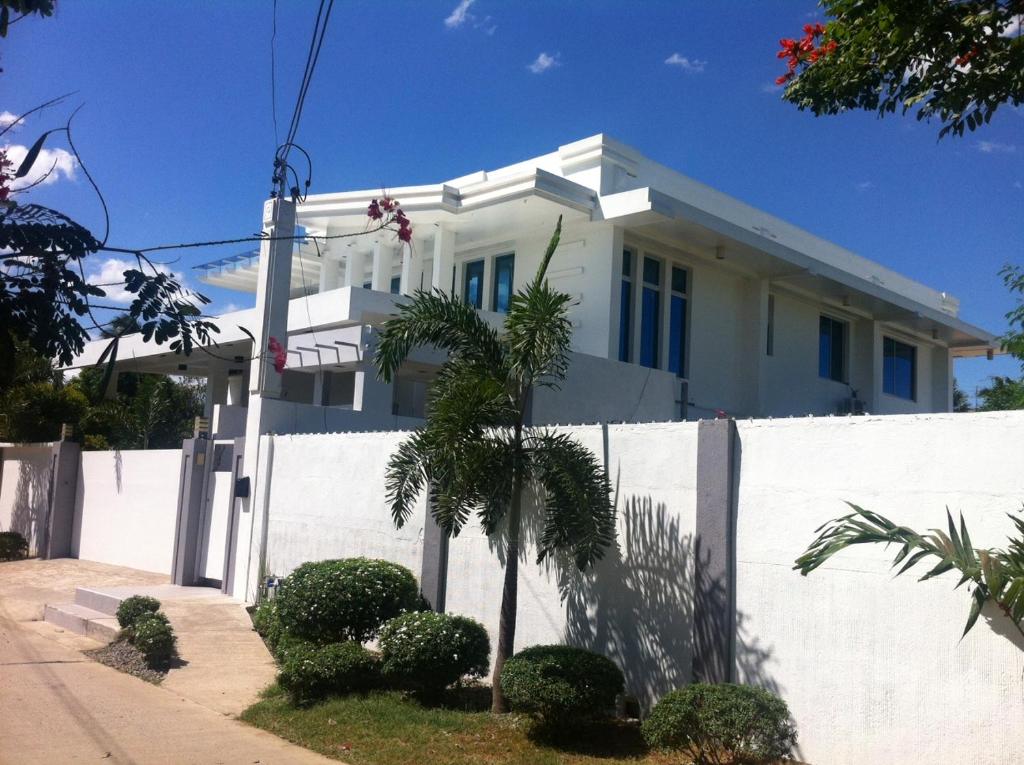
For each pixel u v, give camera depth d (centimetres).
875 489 661
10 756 682
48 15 390
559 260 1994
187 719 817
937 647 615
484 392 798
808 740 669
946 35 792
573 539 799
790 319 2319
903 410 2619
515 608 825
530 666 726
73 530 2041
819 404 2367
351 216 2027
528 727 754
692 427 783
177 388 3050
